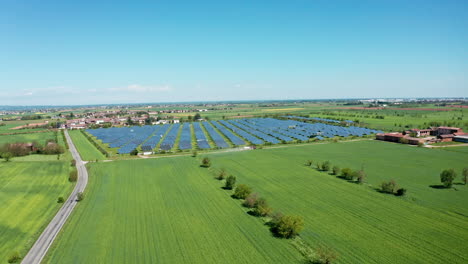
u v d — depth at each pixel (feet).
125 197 253.03
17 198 257.14
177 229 188.14
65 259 155.94
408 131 560.20
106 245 169.27
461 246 159.53
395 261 146.41
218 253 157.38
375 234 175.42
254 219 202.18
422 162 355.97
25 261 157.69
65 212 224.74
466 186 263.29
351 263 145.18
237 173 327.06
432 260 146.72
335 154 421.18
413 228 182.60
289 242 168.35
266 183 286.46
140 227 192.24
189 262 149.28
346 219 198.08
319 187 269.64
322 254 144.56
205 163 362.12
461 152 408.87
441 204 221.05
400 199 233.35
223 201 238.48
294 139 586.04
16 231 195.52
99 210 224.12
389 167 335.67
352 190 258.98
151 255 156.97
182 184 288.51
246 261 149.07
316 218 200.64
